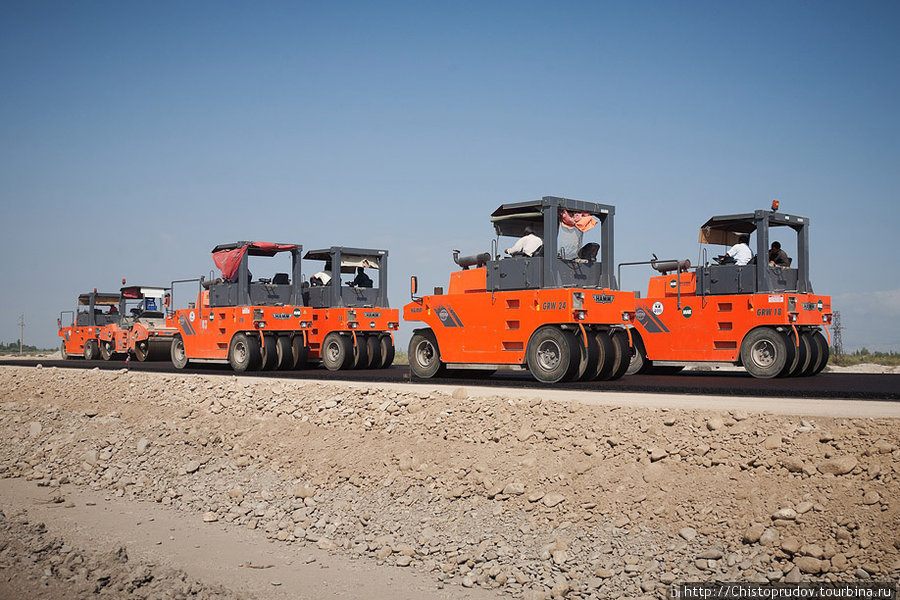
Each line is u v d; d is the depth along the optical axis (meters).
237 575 8.43
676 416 9.62
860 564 6.95
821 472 8.05
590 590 7.47
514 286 15.38
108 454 13.88
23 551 8.70
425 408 12.02
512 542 8.60
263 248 21.25
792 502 7.84
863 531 7.25
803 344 16.23
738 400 11.15
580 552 8.12
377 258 22.62
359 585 8.05
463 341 16.05
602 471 9.16
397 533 9.32
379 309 21.81
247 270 21.14
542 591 7.53
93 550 9.16
